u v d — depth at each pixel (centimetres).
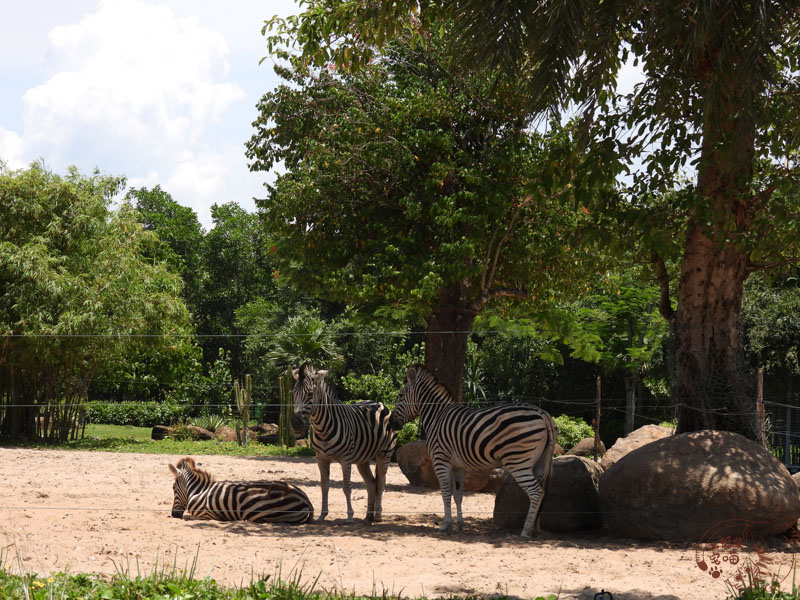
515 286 1762
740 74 847
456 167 1578
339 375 3219
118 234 2373
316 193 1628
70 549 716
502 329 2131
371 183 1662
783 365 2322
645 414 2923
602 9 882
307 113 1775
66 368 2167
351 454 955
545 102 880
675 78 903
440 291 1689
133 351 2280
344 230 1717
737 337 984
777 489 820
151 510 981
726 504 817
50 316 2048
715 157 949
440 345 1677
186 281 4528
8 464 1534
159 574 620
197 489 940
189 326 2916
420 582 648
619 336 2873
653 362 2805
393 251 1546
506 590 621
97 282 2177
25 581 533
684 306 993
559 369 3127
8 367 2133
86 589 557
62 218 2245
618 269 1598
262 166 1855
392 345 3322
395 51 1723
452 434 927
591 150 938
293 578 644
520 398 3086
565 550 803
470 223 1520
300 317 2822
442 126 1630
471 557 761
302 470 1633
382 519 1025
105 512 948
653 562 739
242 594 559
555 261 1650
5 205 2166
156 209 4769
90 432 2633
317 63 1163
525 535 883
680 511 833
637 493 856
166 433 2531
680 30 875
